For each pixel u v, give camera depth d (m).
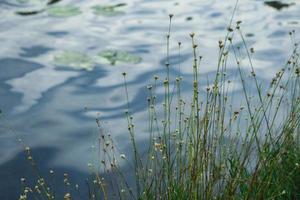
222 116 3.86
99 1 8.41
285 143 3.73
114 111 5.43
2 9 8.09
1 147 4.88
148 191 3.59
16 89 5.88
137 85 5.90
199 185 3.52
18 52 6.71
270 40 6.84
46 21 7.62
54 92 5.82
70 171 4.54
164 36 7.07
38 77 6.13
